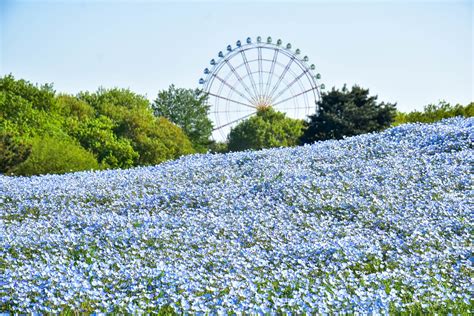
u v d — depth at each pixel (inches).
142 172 878.4
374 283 414.0
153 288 400.2
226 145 2950.3
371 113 2014.0
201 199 684.1
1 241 525.0
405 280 409.4
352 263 463.8
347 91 2076.8
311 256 483.8
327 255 483.8
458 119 1039.6
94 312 348.5
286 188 693.9
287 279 425.1
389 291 396.5
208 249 506.0
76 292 381.7
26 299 360.5
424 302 367.9
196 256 499.8
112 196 729.6
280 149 972.6
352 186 695.1
